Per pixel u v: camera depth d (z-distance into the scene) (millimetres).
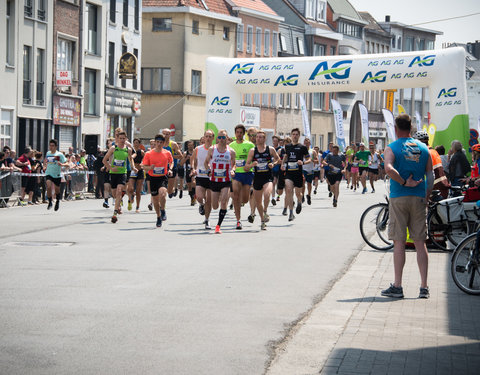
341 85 35094
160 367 9828
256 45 102188
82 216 31375
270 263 19047
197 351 10656
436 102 32656
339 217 32688
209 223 28703
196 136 89375
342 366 9953
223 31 93688
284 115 109000
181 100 86875
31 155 39688
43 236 23828
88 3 65688
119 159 28953
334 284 16438
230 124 37375
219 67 37438
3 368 9617
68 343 10898
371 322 12609
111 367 9781
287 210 35906
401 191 14992
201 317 12820
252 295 14891
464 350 10820
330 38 120125
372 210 22344
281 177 39781
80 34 63625
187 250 20953
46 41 58562
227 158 25312
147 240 23078
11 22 54250
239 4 97062
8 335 11273
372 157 55938
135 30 75438
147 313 13000
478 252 15344
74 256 19500
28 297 14141
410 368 9906
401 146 15102
